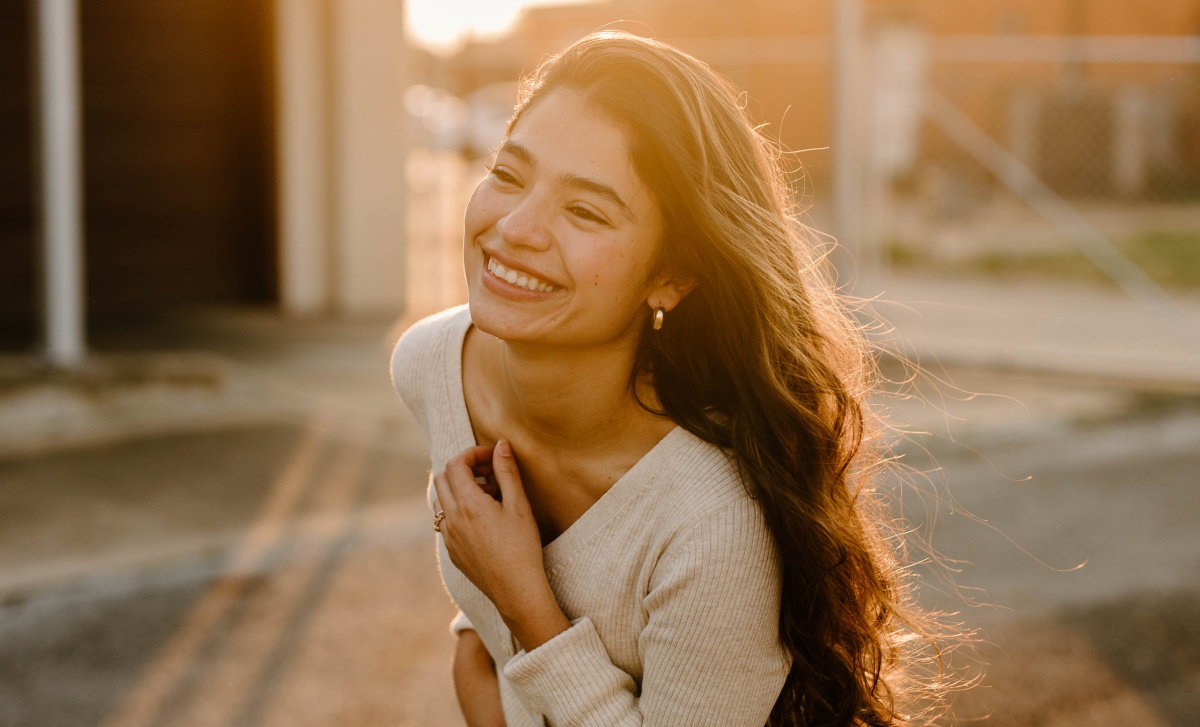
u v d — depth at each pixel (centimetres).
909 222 1506
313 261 879
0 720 284
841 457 129
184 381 573
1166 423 614
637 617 124
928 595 373
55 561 385
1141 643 344
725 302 118
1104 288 1093
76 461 494
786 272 122
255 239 912
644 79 111
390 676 317
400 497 467
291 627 345
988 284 1109
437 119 1325
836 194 737
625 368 122
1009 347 775
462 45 1128
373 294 891
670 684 119
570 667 121
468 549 124
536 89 117
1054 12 2183
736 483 119
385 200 888
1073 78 2152
